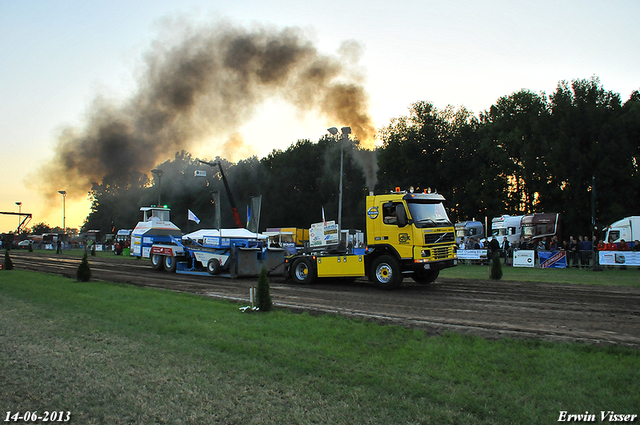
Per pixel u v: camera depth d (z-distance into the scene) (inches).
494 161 1924.2
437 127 2101.4
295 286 610.5
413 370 214.4
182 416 171.8
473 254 1085.8
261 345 264.2
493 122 2085.4
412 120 2138.3
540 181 1611.7
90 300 437.1
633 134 1526.8
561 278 683.4
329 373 213.6
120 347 267.0
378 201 567.2
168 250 831.1
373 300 460.8
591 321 335.3
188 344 270.2
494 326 318.7
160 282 645.3
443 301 448.1
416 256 527.5
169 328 308.7
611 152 1398.9
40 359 245.1
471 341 267.7
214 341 273.1
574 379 197.0
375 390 192.4
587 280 648.4
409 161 2021.4
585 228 1476.4
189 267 823.7
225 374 217.5
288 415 170.2
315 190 2578.7
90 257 1422.2
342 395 187.9
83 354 253.8
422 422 161.5
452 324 326.6
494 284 609.6
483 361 226.4
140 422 167.5
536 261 947.3
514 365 218.2
